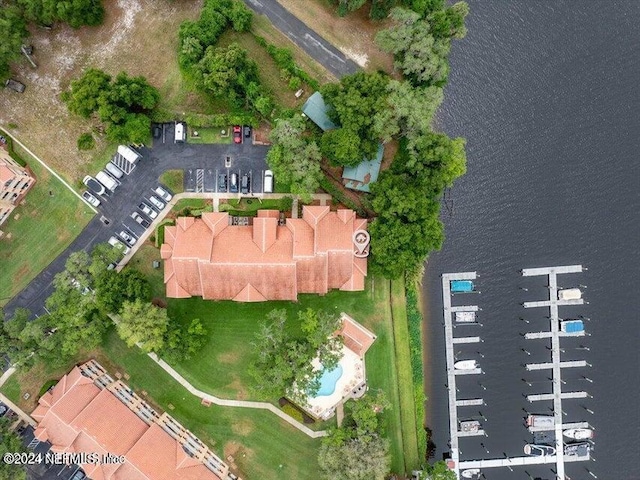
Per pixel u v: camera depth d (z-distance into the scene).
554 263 82.81
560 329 82.88
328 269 72.94
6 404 77.00
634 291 83.44
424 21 72.25
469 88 82.06
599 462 83.19
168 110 76.81
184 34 72.62
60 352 72.88
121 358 77.81
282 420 77.38
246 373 77.38
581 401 83.25
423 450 79.00
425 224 69.44
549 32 82.88
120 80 71.00
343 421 73.94
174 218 77.75
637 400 83.56
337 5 76.56
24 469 72.38
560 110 82.69
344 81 71.12
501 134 82.31
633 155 83.31
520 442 82.88
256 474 77.25
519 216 82.56
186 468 70.00
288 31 77.62
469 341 82.25
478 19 82.38
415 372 79.31
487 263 82.50
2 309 76.06
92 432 68.56
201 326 74.38
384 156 77.31
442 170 70.94
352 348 75.50
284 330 77.00
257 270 71.19
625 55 83.31
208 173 77.44
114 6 77.38
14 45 70.94
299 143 70.12
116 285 70.81
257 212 76.88
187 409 77.50
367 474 68.94
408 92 69.19
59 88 77.69
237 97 74.19
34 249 77.94
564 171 82.88
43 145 77.62
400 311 78.12
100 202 77.44
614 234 83.19
